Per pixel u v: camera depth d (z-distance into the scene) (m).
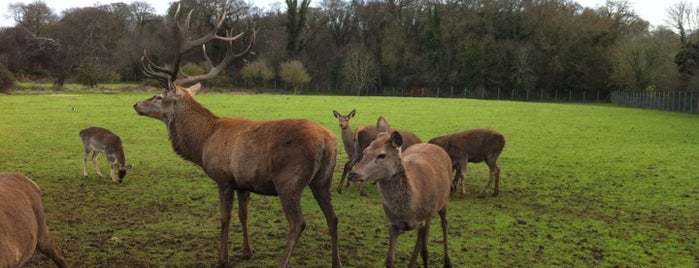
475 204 10.15
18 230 4.67
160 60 62.59
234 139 6.64
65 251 6.97
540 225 8.66
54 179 11.60
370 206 9.71
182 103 7.28
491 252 7.28
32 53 62.38
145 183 11.31
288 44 70.00
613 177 12.94
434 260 6.98
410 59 68.75
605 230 8.41
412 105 37.97
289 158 6.19
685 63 47.44
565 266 6.80
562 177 12.91
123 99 37.47
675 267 6.83
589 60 64.75
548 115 32.59
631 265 6.88
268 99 41.53
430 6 69.19
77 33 59.16
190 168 13.07
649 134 22.84
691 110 41.53
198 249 7.19
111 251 7.02
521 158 15.72
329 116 26.94
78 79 54.62
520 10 66.88
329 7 72.31
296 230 6.21
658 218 9.20
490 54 65.19
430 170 6.45
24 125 21.20
